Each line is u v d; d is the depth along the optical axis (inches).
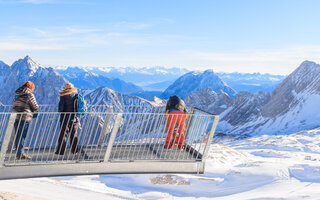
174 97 396.5
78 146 382.3
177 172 365.4
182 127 389.1
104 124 398.3
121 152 376.2
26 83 332.5
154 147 410.3
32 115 335.6
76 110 345.4
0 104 341.7
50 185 460.1
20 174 311.6
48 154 332.8
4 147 301.7
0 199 290.0
